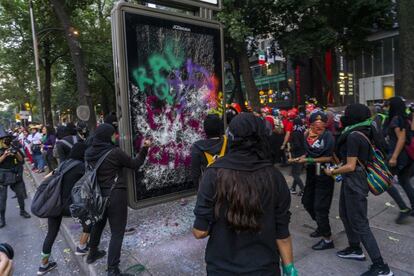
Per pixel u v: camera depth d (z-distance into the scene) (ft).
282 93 82.38
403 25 29.12
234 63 61.26
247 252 5.18
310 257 11.57
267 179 5.25
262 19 41.34
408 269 10.33
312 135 12.52
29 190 29.73
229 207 5.10
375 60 60.08
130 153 13.24
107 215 11.28
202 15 16.34
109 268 10.59
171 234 14.23
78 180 12.50
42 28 60.29
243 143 5.43
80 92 36.29
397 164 14.46
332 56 55.77
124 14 12.84
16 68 68.08
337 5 43.91
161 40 14.07
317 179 12.07
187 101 15.28
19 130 60.39
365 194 10.15
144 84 13.60
